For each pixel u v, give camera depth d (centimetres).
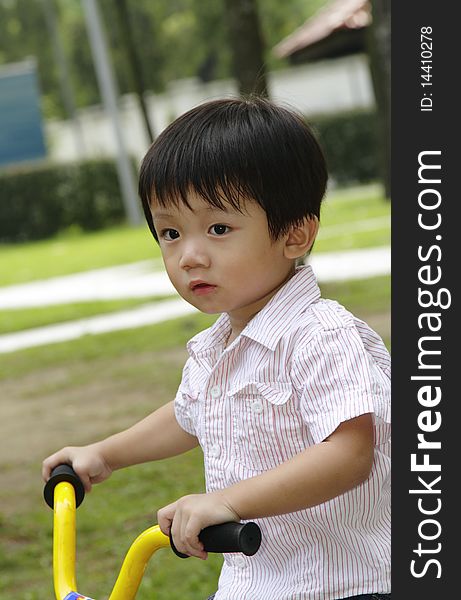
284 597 277
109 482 779
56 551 284
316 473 252
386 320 1223
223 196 268
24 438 955
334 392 264
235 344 283
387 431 269
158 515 251
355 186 3772
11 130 3966
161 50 4994
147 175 276
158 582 576
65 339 1441
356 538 277
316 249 1980
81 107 5572
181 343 1299
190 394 298
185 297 278
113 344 1349
